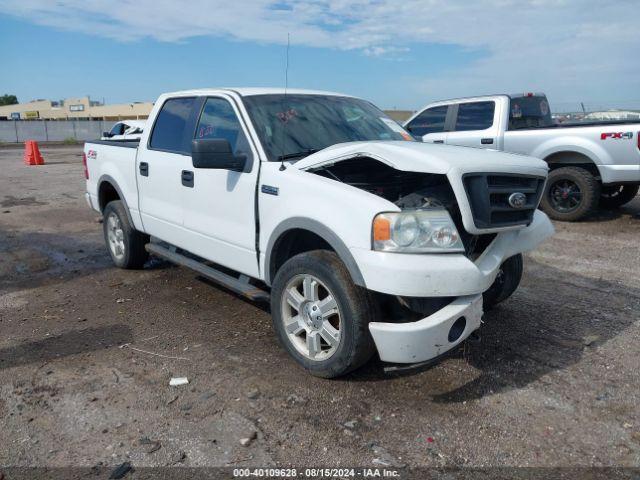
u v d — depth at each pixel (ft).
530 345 13.82
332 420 10.56
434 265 10.32
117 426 10.43
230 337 14.39
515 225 11.94
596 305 16.66
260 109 14.49
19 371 12.61
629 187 30.78
